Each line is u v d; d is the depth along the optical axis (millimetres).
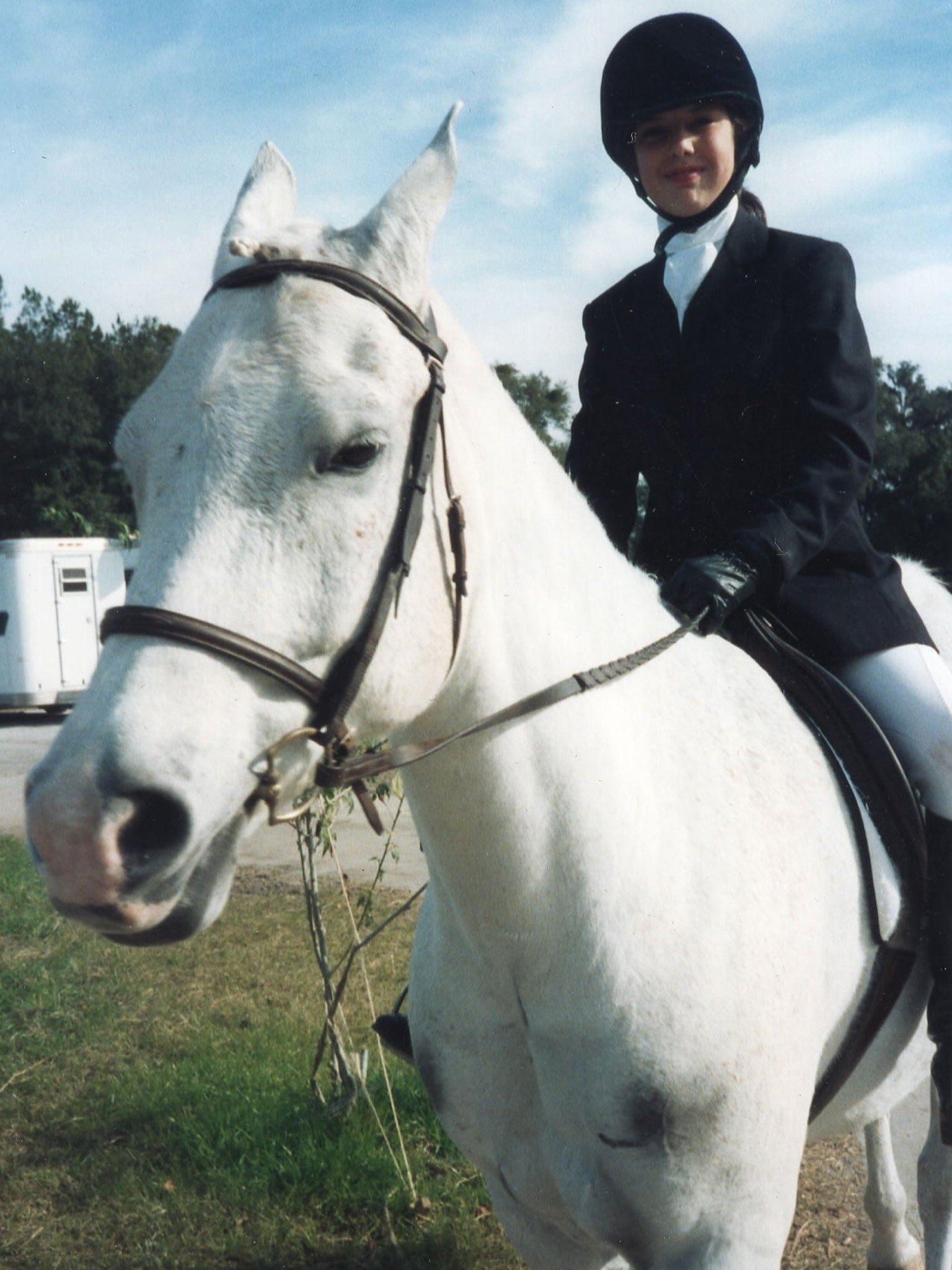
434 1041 1940
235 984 5289
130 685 1260
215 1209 3377
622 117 2352
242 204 1644
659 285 2357
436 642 1497
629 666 1784
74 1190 3492
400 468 1408
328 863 7512
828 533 2086
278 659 1312
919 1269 2889
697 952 1727
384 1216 3270
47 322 42781
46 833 1205
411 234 1474
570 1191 1792
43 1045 4625
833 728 2111
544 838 1672
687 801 1814
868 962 2020
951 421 45812
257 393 1327
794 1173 1844
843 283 2232
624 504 2537
